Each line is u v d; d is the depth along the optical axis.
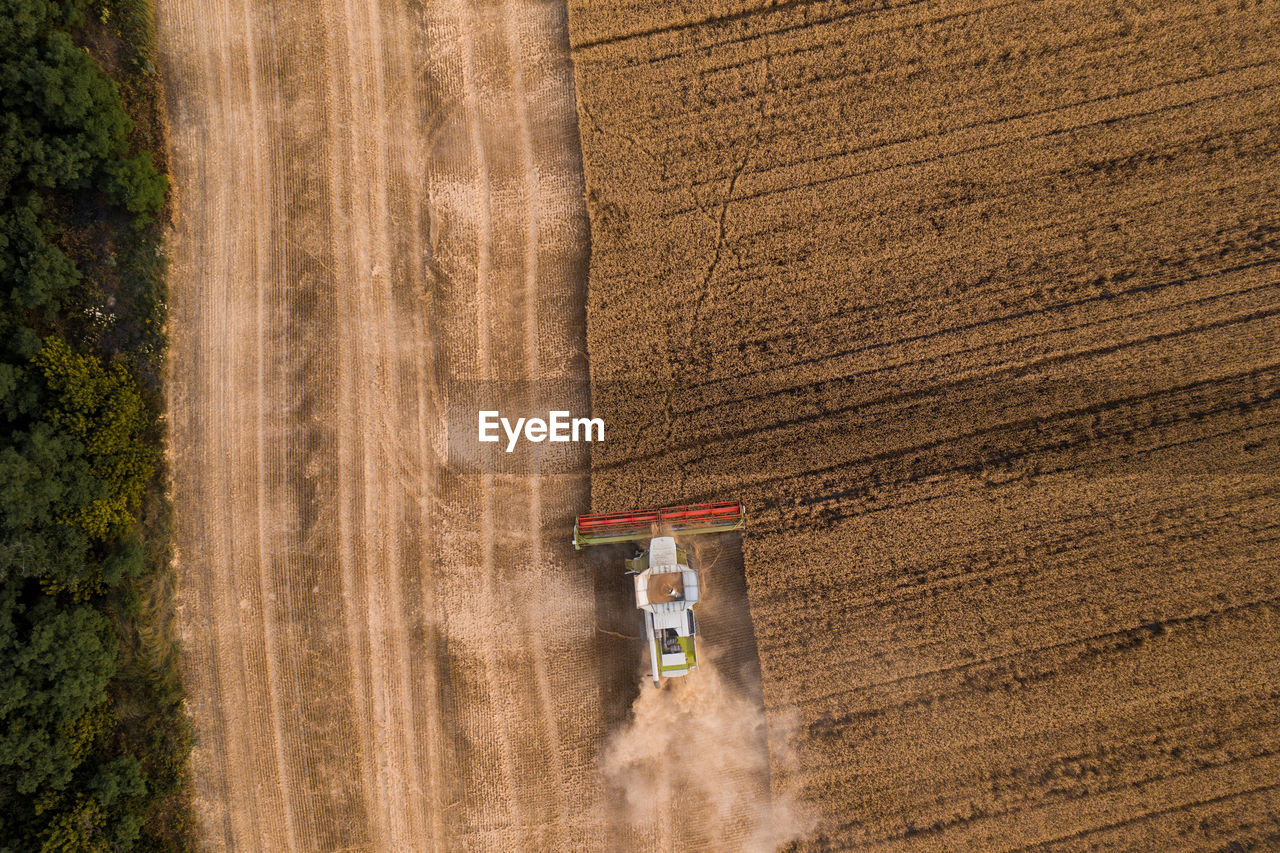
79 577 14.12
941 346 15.95
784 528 15.77
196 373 15.84
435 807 15.54
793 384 15.97
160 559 15.42
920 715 15.52
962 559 15.72
